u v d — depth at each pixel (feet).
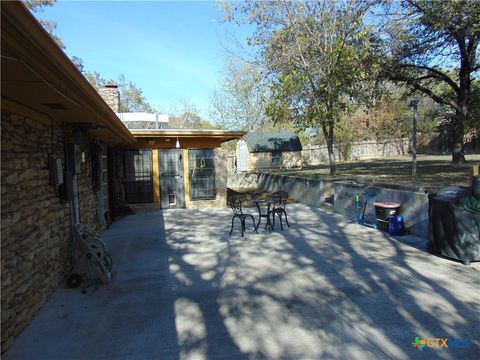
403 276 15.03
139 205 38.06
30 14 6.05
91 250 15.08
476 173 17.84
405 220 22.57
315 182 37.11
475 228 16.15
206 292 14.11
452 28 36.86
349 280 14.88
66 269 16.28
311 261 17.83
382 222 23.88
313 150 107.96
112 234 26.23
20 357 9.53
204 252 20.31
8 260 10.26
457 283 14.03
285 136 108.47
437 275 15.01
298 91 44.93
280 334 10.55
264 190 58.29
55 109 13.65
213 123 89.35
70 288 14.75
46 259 13.64
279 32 46.34
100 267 15.24
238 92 78.84
